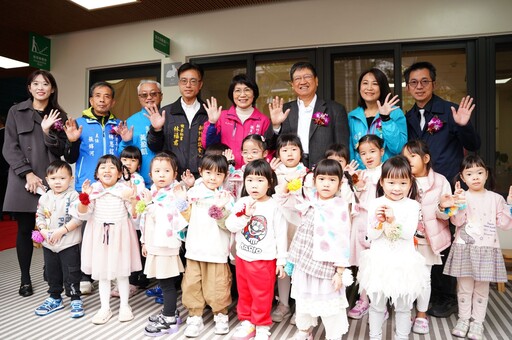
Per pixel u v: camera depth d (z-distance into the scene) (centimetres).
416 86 279
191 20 432
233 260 245
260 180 221
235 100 287
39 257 430
